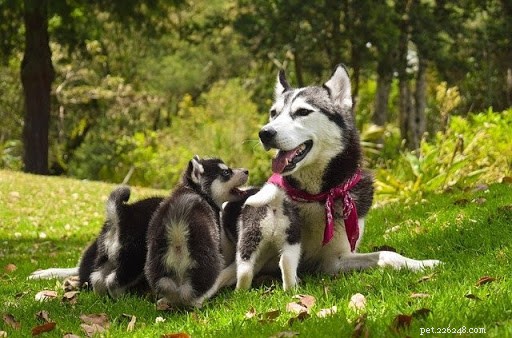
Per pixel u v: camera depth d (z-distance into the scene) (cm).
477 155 1282
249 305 615
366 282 643
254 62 4025
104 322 616
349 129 689
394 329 481
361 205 710
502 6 3306
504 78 3569
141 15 2769
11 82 3725
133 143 3406
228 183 723
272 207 645
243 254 656
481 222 793
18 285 816
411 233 856
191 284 625
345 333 489
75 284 760
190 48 3928
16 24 2845
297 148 668
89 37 2953
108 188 2150
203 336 531
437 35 3262
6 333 590
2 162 3506
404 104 3450
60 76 3650
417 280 624
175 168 3092
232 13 3644
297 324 525
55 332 589
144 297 684
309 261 723
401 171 1364
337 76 691
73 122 3797
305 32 3112
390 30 3009
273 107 693
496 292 545
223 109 3294
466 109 3581
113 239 689
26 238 1445
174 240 620
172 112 3997
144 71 3878
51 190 1995
